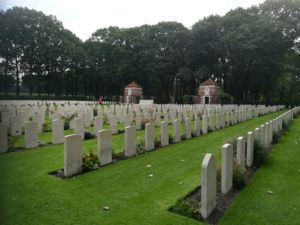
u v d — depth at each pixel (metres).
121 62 58.97
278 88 54.56
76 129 10.59
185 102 51.28
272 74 45.97
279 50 44.47
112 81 60.22
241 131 14.72
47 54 52.38
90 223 4.22
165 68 54.44
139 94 54.88
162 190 5.66
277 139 11.52
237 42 44.66
